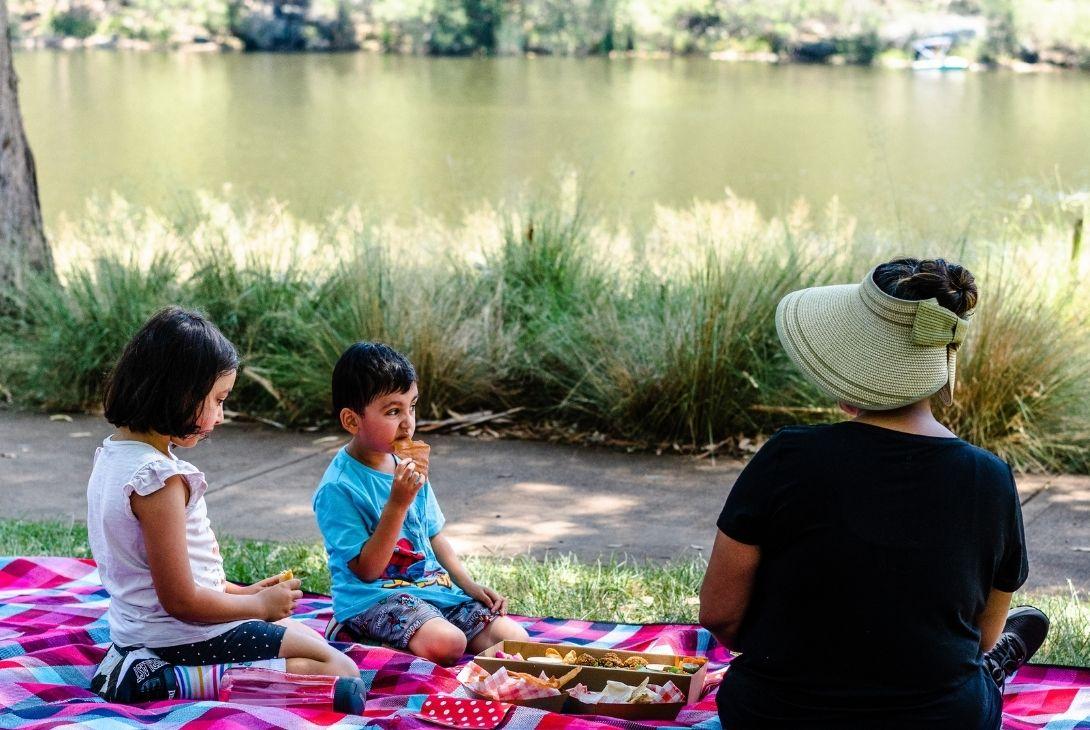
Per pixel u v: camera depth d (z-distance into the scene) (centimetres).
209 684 310
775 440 262
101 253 824
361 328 731
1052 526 549
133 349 296
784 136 2748
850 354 259
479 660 341
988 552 255
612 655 348
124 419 296
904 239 782
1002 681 319
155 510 293
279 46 6100
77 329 771
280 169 2102
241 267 823
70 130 2788
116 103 3441
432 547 391
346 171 2061
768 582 262
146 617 307
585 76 4691
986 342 648
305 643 319
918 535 249
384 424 366
